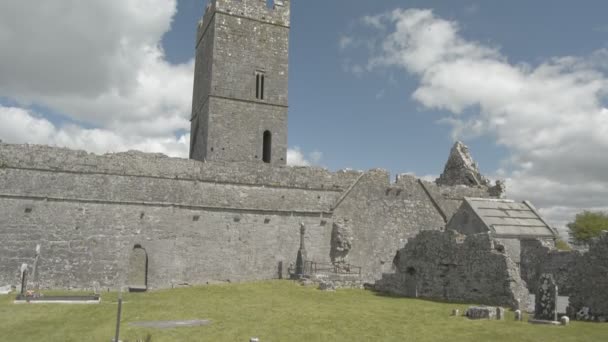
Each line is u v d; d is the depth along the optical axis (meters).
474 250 27.27
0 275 29.45
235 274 34.91
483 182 47.16
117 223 32.31
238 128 41.88
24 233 30.31
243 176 36.62
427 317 22.02
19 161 31.02
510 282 25.11
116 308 23.81
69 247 31.06
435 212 43.00
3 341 18.02
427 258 29.94
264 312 23.00
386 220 40.91
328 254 38.12
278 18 45.03
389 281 31.67
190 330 19.16
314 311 23.38
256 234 36.06
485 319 21.28
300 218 37.72
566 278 24.80
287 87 44.34
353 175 40.66
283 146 43.38
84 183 32.09
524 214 34.03
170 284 32.88
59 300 25.69
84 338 18.17
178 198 34.09
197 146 44.38
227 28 42.69
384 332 19.06
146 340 17.72
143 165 33.84
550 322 20.05
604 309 21.98
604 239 22.50
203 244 34.34
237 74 42.53
